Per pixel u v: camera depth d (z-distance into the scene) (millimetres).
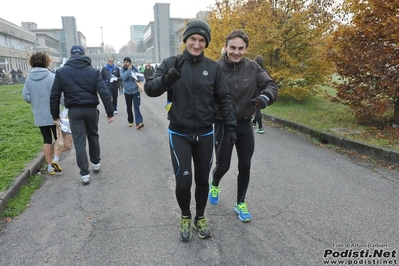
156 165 5090
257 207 3561
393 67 5914
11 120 8203
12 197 3773
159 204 3684
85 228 3156
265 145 6199
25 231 3107
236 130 3059
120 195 3949
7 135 6570
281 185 4176
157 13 82000
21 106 11070
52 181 4453
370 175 4520
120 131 7645
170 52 84312
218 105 2871
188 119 2680
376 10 5715
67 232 3084
